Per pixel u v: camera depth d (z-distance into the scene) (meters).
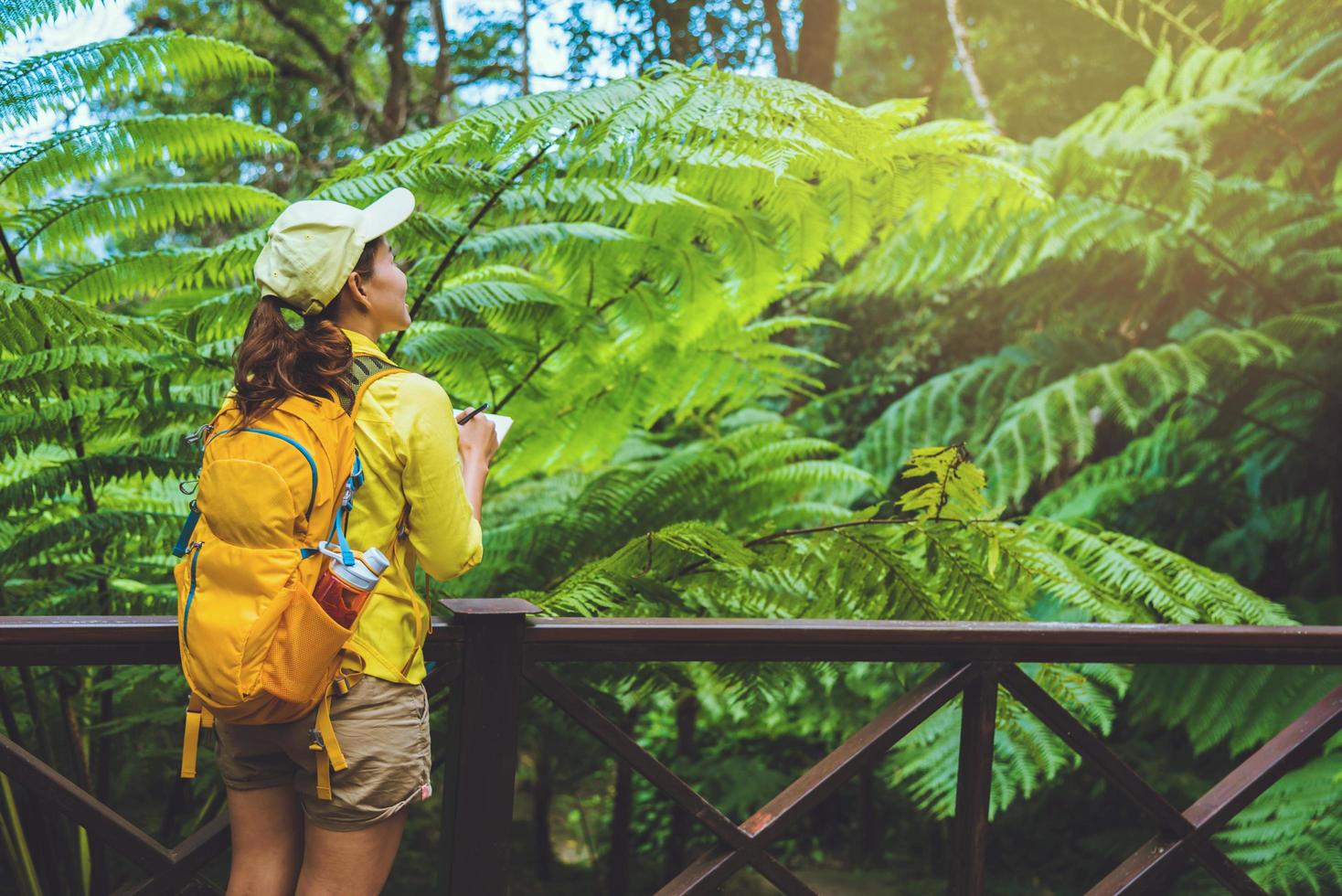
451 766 1.66
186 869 1.56
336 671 1.28
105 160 2.57
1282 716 3.77
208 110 7.19
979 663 1.87
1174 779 4.73
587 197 2.58
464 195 2.48
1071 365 4.54
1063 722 1.92
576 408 3.27
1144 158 3.91
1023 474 4.12
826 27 6.18
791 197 2.72
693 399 3.51
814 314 6.70
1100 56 8.75
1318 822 3.37
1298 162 4.45
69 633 1.42
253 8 8.30
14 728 2.49
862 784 5.72
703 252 2.87
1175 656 1.96
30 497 2.39
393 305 1.45
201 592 1.25
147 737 3.13
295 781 1.38
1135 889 1.93
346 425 1.28
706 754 6.04
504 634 1.63
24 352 2.33
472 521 1.39
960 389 4.61
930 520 2.49
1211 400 4.44
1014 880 5.13
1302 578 4.72
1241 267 4.14
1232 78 4.36
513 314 2.88
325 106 7.16
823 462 3.42
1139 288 4.26
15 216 2.53
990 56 9.65
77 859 2.68
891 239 4.20
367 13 8.27
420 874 4.71
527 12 7.29
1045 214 3.95
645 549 2.41
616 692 3.12
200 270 2.49
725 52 7.06
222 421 1.31
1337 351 4.08
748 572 2.87
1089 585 2.59
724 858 1.75
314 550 1.25
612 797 6.54
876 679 4.65
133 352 2.28
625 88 2.36
